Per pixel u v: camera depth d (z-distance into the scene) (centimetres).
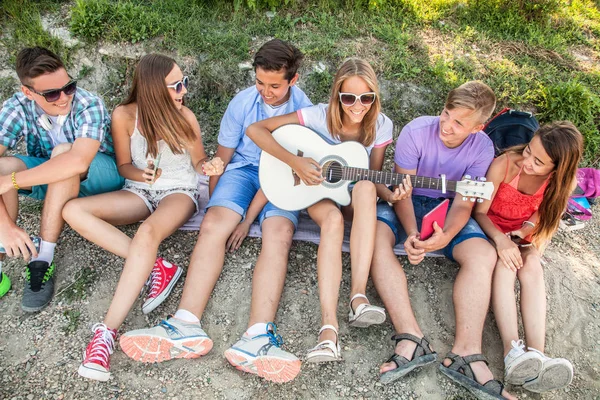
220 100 438
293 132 317
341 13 496
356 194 293
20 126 298
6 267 313
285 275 298
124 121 299
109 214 299
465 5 536
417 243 286
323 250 285
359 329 297
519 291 329
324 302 275
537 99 448
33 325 286
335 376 276
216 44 443
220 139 340
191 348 267
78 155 283
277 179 320
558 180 289
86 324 288
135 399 259
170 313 296
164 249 328
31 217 346
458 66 461
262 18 472
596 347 302
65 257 320
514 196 312
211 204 318
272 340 265
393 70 451
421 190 330
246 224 328
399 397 269
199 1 478
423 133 311
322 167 317
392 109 438
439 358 287
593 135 435
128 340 255
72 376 265
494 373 283
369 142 317
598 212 403
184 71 434
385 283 289
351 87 288
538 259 305
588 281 341
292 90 335
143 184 314
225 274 317
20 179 273
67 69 434
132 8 450
